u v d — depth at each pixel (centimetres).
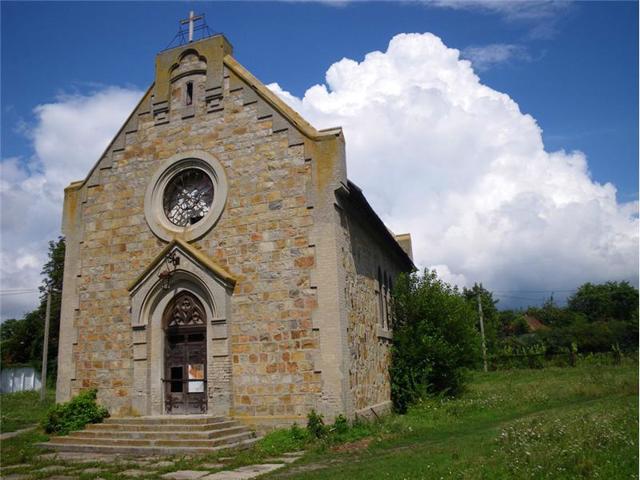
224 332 1552
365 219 1850
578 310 7681
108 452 1382
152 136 1814
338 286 1488
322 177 1555
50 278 4675
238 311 1569
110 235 1795
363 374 1669
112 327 1722
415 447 1234
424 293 2278
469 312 2378
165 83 1830
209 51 1788
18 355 5034
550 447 955
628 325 4778
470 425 1619
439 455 1049
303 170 1581
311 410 1441
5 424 2102
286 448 1320
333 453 1245
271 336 1521
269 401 1488
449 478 834
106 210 1820
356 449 1273
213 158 1700
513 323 8112
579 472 812
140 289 1680
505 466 864
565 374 3397
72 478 1092
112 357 1700
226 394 1519
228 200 1650
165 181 1773
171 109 1809
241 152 1669
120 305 1730
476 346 2330
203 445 1340
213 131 1725
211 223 1648
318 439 1371
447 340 2241
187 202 1772
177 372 1639
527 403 2014
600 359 4250
